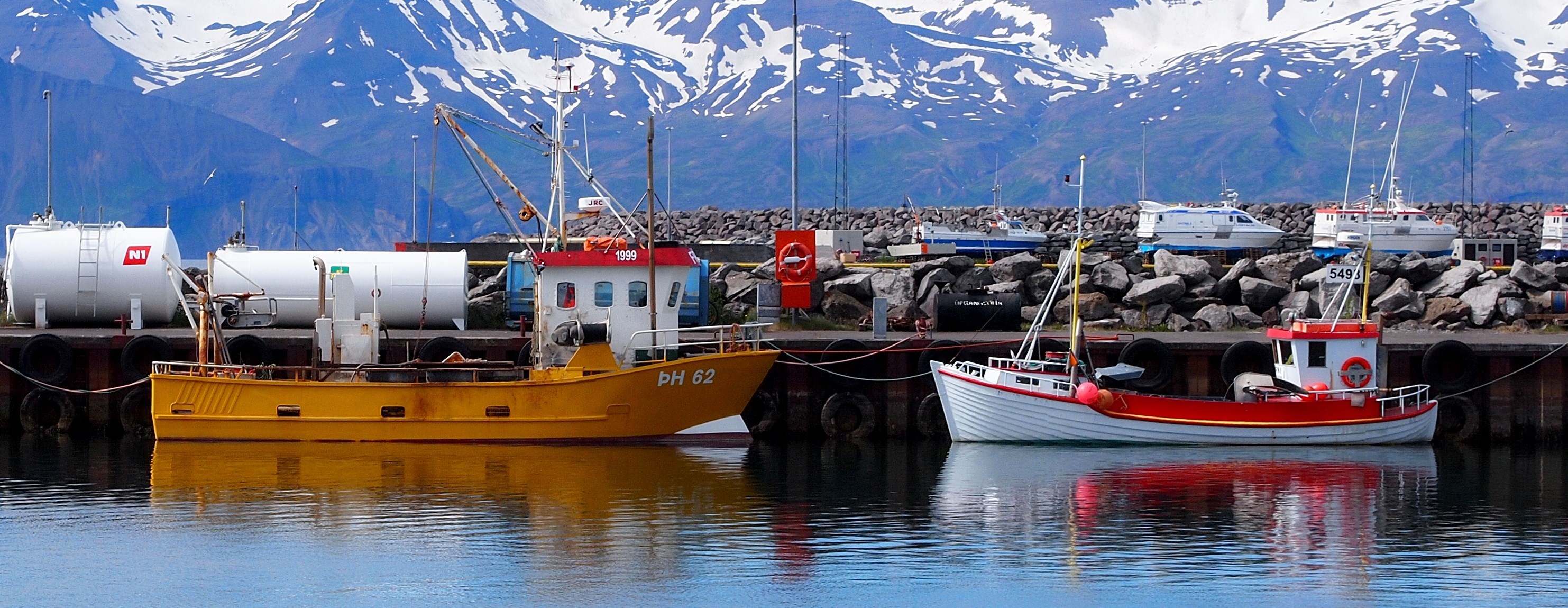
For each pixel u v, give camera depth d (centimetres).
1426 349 8012
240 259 8981
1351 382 7644
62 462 7000
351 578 5203
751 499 6322
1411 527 5975
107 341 7931
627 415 7256
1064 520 6006
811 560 5428
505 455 7075
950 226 16312
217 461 6900
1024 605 4975
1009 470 6956
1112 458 7250
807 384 7938
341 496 6244
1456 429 7988
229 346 7881
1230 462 7162
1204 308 9894
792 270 9356
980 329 9056
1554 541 5766
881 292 9944
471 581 5172
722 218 19612
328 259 9050
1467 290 10119
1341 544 5703
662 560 5412
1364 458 7344
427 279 9031
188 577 5206
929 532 5806
